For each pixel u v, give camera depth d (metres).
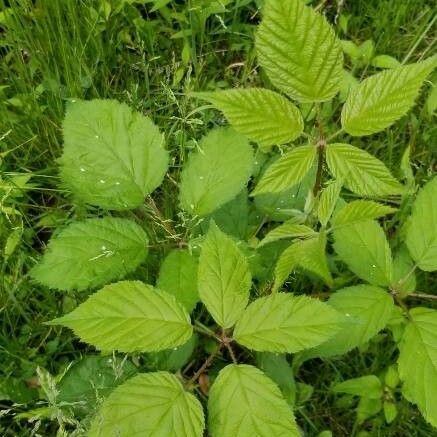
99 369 0.38
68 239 0.38
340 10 0.55
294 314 0.32
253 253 0.39
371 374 0.42
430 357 0.34
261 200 0.44
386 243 0.38
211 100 0.29
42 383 0.31
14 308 0.43
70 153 0.40
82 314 0.31
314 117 0.50
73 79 0.51
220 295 0.33
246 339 0.32
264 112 0.29
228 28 0.55
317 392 0.43
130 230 0.39
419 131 0.52
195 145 0.41
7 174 0.44
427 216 0.38
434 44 0.56
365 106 0.29
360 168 0.31
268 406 0.30
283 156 0.31
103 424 0.30
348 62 0.56
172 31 0.54
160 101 0.51
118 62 0.54
